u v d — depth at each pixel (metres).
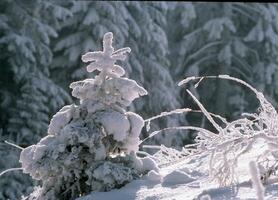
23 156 4.41
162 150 5.11
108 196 4.04
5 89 18.20
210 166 3.80
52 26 20.42
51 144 4.34
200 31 27.39
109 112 4.39
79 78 21.08
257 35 25.88
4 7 19.00
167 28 28.44
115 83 4.41
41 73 18.30
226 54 26.09
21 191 14.71
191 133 25.33
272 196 3.32
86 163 4.36
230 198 3.38
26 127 16.94
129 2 22.89
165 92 23.03
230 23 26.27
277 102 25.91
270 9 26.00
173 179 4.13
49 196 4.40
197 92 26.91
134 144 4.47
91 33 21.56
